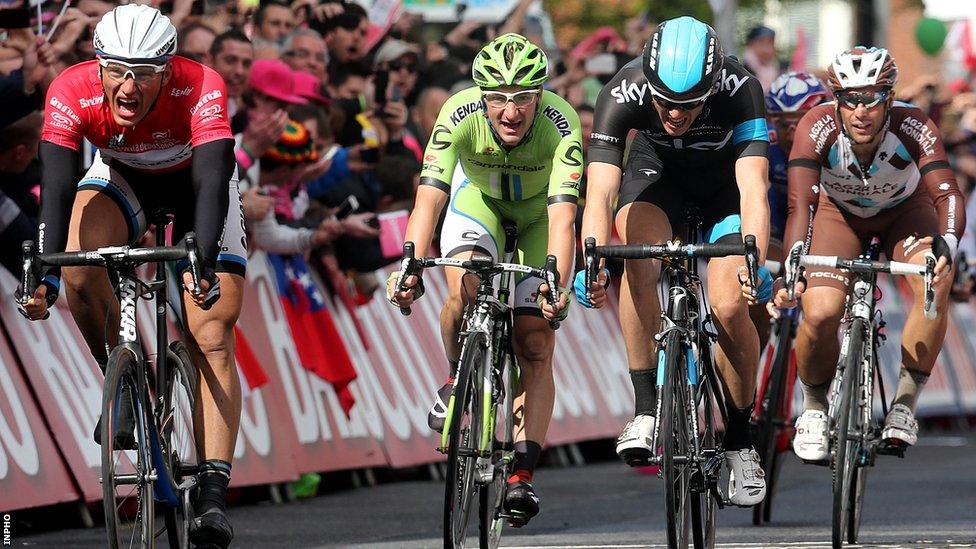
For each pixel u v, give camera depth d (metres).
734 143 15.41
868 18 64.12
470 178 16.20
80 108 13.48
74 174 13.42
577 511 21.80
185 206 14.68
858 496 17.00
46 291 12.87
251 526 19.48
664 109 14.27
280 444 22.38
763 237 14.62
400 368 26.14
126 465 12.73
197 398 13.96
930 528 18.78
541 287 14.23
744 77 15.27
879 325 17.66
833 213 18.81
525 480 15.12
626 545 17.11
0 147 18.81
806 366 17.83
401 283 14.28
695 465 14.38
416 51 26.36
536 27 32.41
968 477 27.77
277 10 24.16
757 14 62.75
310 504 22.41
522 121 14.75
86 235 13.74
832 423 16.72
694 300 14.85
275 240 22.89
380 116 26.17
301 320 23.67
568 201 15.12
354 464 24.03
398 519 20.44
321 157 23.80
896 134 17.41
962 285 23.16
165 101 13.55
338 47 25.08
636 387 15.46
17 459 17.75
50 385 18.88
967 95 40.66
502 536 18.31
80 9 20.17
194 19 21.98
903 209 18.42
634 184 16.09
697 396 14.58
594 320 32.09
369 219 23.42
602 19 51.34
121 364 12.60
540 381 15.49
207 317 13.95
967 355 47.06
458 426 13.70
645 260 15.33
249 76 21.98
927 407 43.06
